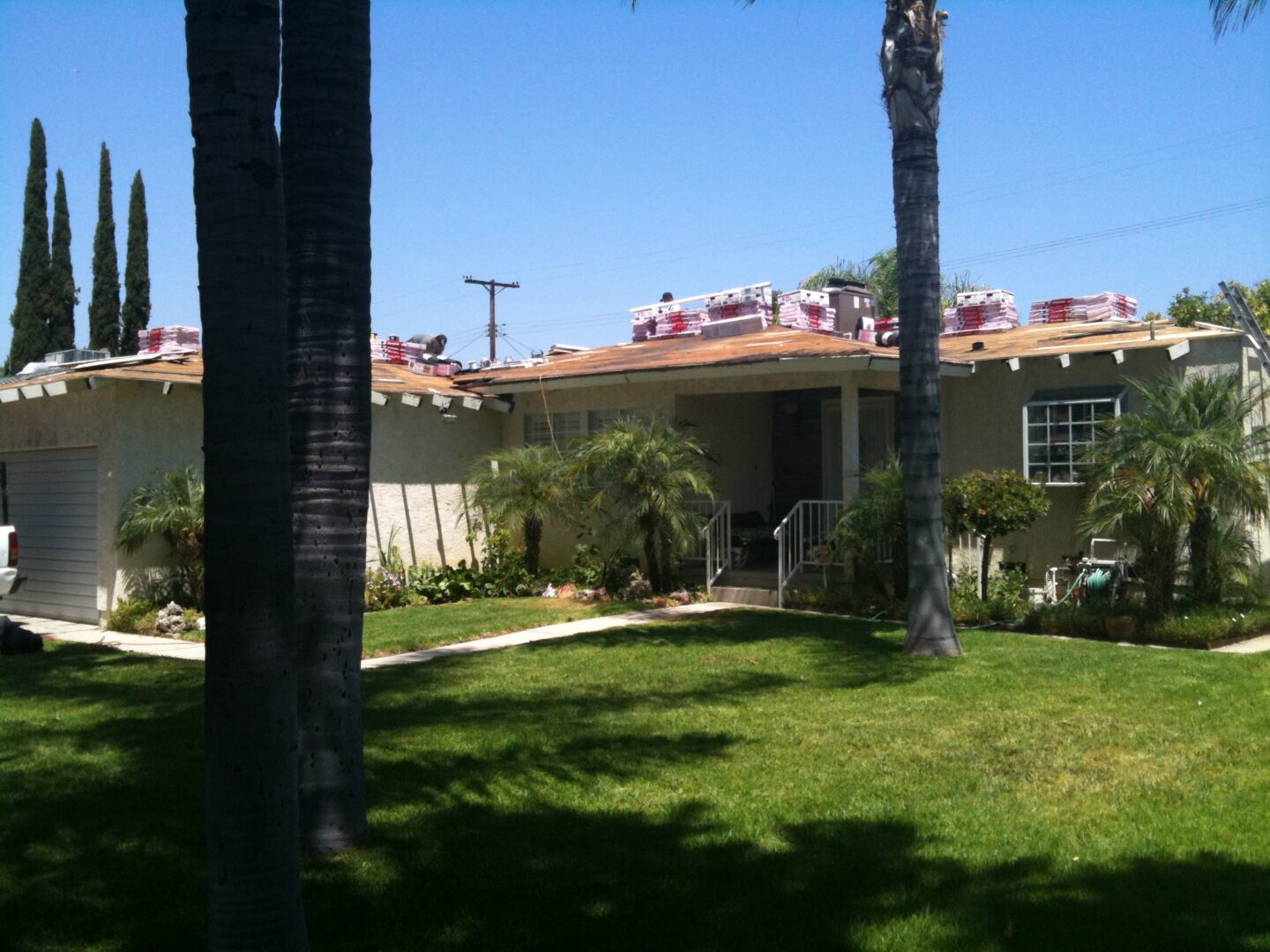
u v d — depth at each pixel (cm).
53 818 599
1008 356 1376
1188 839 552
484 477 1664
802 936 448
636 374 1531
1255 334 1268
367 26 556
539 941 448
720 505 1603
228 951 354
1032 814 595
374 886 504
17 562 1410
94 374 1346
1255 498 1100
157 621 1316
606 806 618
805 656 1059
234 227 356
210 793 361
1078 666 969
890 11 1058
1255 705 805
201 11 357
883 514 1318
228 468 357
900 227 1068
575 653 1100
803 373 1450
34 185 3256
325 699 552
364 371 556
